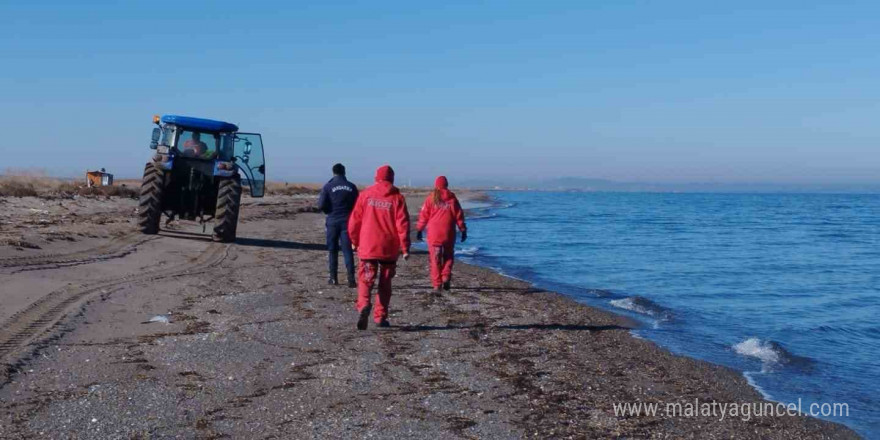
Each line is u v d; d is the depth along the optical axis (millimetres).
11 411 5152
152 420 5113
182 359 6742
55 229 15375
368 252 8188
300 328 8328
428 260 16797
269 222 26516
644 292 14078
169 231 18219
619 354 8070
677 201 110125
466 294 11828
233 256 14883
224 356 6918
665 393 6578
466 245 23594
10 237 12953
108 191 31281
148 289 10195
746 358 8445
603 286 14773
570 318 10172
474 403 5852
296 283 11727
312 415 5363
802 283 15969
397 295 11211
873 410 6488
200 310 9086
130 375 6148
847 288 15219
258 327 8266
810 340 9781
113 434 4812
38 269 10609
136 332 7723
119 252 13469
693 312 11812
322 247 18078
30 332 7242
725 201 116188
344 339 7883
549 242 25406
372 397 5863
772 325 10852
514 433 5199
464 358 7320
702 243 26781
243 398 5695
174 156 16594
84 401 5441
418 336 8234
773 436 5602
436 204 11633
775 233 33812
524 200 94688
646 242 26391
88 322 7969
